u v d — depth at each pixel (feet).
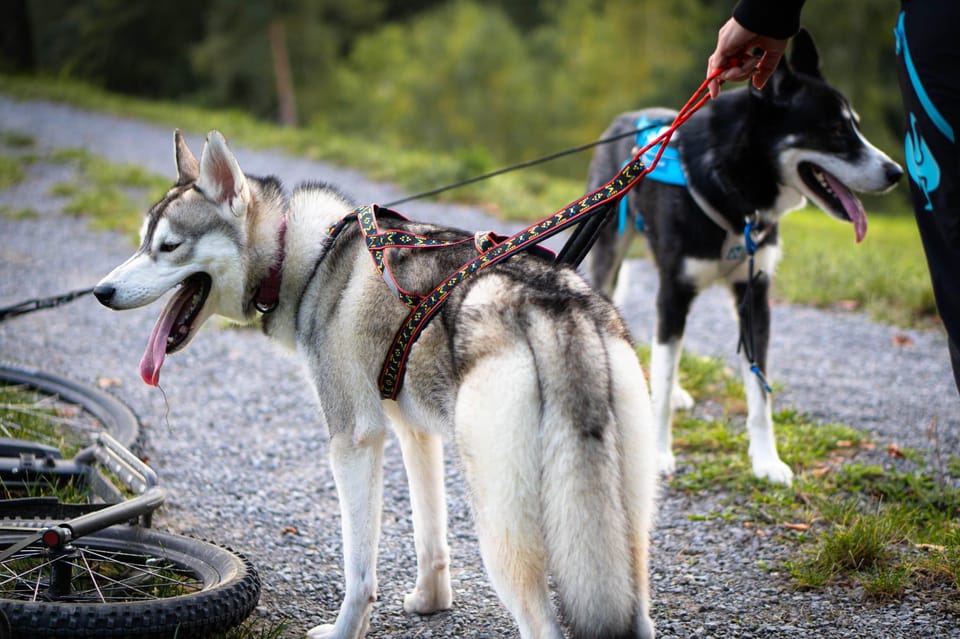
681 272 15.72
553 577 8.93
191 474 15.85
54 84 66.39
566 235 33.14
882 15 86.28
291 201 11.70
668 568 13.12
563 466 8.84
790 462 16.14
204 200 11.10
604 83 98.84
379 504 10.87
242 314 11.57
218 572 11.01
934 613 11.69
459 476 16.30
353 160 46.34
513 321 9.34
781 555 13.33
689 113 11.50
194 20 100.73
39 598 10.50
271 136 52.31
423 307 10.05
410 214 35.63
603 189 10.98
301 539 13.96
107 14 97.40
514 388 9.05
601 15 109.70
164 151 47.70
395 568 13.29
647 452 9.42
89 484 13.78
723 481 15.56
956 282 9.68
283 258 11.31
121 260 29.17
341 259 11.05
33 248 30.19
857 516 14.05
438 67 103.14
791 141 14.78
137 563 11.65
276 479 15.98
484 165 43.16
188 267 11.05
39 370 18.10
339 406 10.78
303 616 11.80
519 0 123.44
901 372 21.56
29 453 14.15
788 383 20.61
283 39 94.32
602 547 8.69
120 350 21.90
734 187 15.02
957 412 18.84
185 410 18.75
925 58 9.38
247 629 10.97
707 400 19.16
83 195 36.68
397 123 101.96
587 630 8.61
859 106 86.02
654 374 15.96
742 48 11.43
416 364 10.21
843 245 34.32
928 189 9.75
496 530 9.12
